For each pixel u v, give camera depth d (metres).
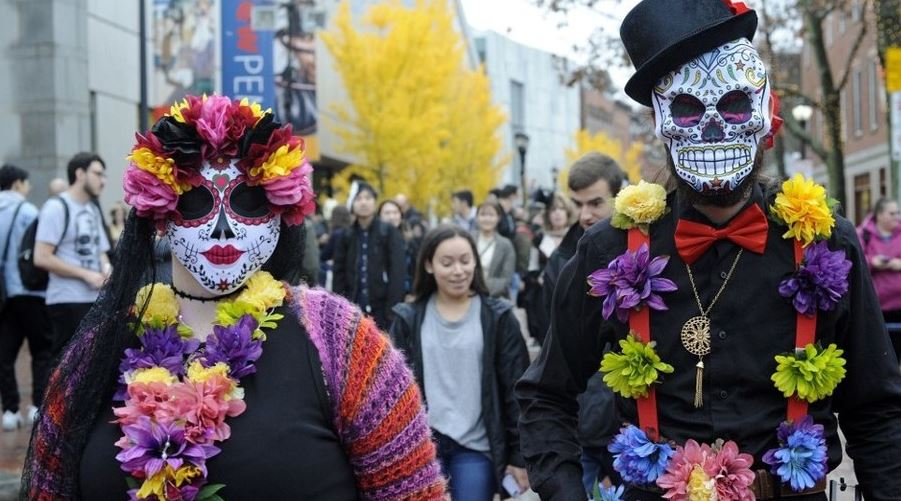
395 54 35.19
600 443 4.53
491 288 10.50
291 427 2.50
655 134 3.17
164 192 2.54
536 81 78.75
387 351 2.66
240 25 18.52
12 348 9.00
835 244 3.08
